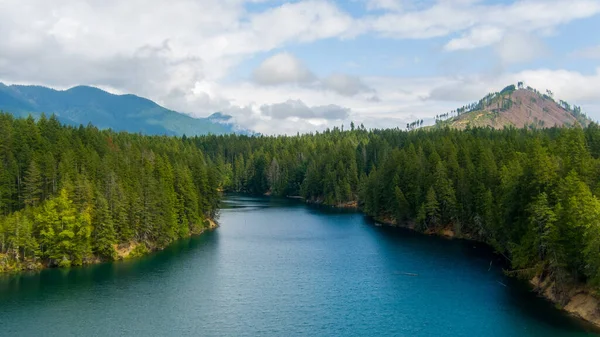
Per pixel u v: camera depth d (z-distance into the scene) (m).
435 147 192.38
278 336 68.75
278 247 128.12
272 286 92.44
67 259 107.19
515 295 83.75
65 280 96.50
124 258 114.56
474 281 92.94
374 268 104.50
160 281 96.06
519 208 94.31
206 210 162.50
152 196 124.56
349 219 179.38
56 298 85.38
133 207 119.94
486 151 152.75
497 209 107.50
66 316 76.69
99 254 112.12
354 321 73.94
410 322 73.06
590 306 71.06
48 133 154.12
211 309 79.94
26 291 89.31
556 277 79.06
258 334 69.50
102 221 111.25
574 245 74.25
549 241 77.25
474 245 126.38
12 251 103.81
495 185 124.81
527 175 93.50
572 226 73.81
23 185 120.94
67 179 114.50
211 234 148.62
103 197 113.81
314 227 161.12
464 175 140.25
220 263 110.62
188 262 111.69
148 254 120.12
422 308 78.88
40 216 106.06
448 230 140.50
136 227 120.38
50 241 105.81
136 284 94.06
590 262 67.69
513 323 71.19
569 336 65.62
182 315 77.25
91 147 151.50
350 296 85.81
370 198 185.88
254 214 194.88
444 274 98.44
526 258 87.31
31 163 115.81
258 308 80.31
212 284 93.94
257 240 138.38
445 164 152.50
